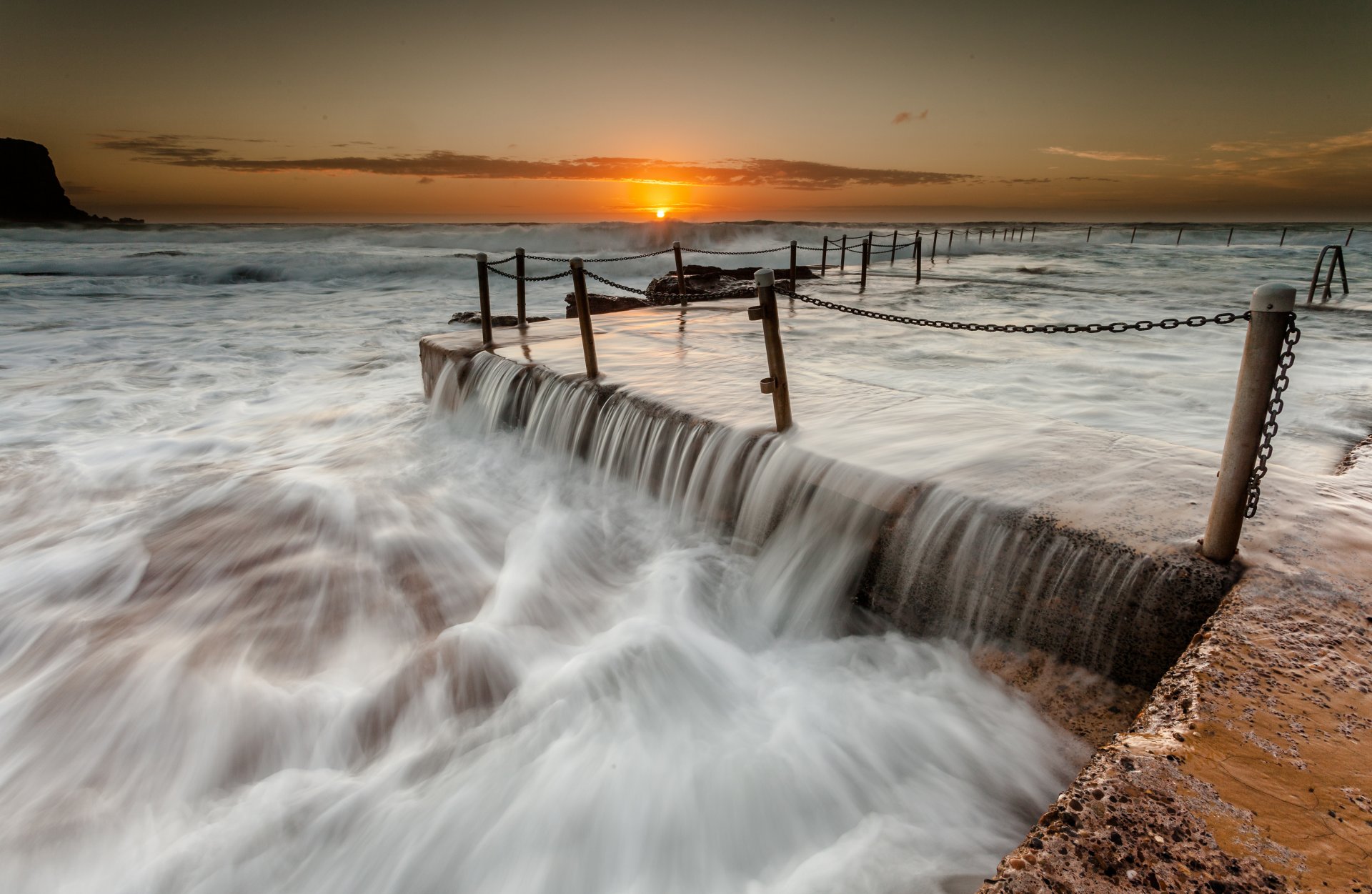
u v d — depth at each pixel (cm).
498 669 418
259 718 383
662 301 1483
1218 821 172
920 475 410
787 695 378
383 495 697
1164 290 1920
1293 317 270
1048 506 358
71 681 415
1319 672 229
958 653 370
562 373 718
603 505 638
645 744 344
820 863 271
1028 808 296
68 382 1204
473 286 2888
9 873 296
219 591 519
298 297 2528
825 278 2270
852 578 427
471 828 306
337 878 290
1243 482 286
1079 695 321
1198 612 289
